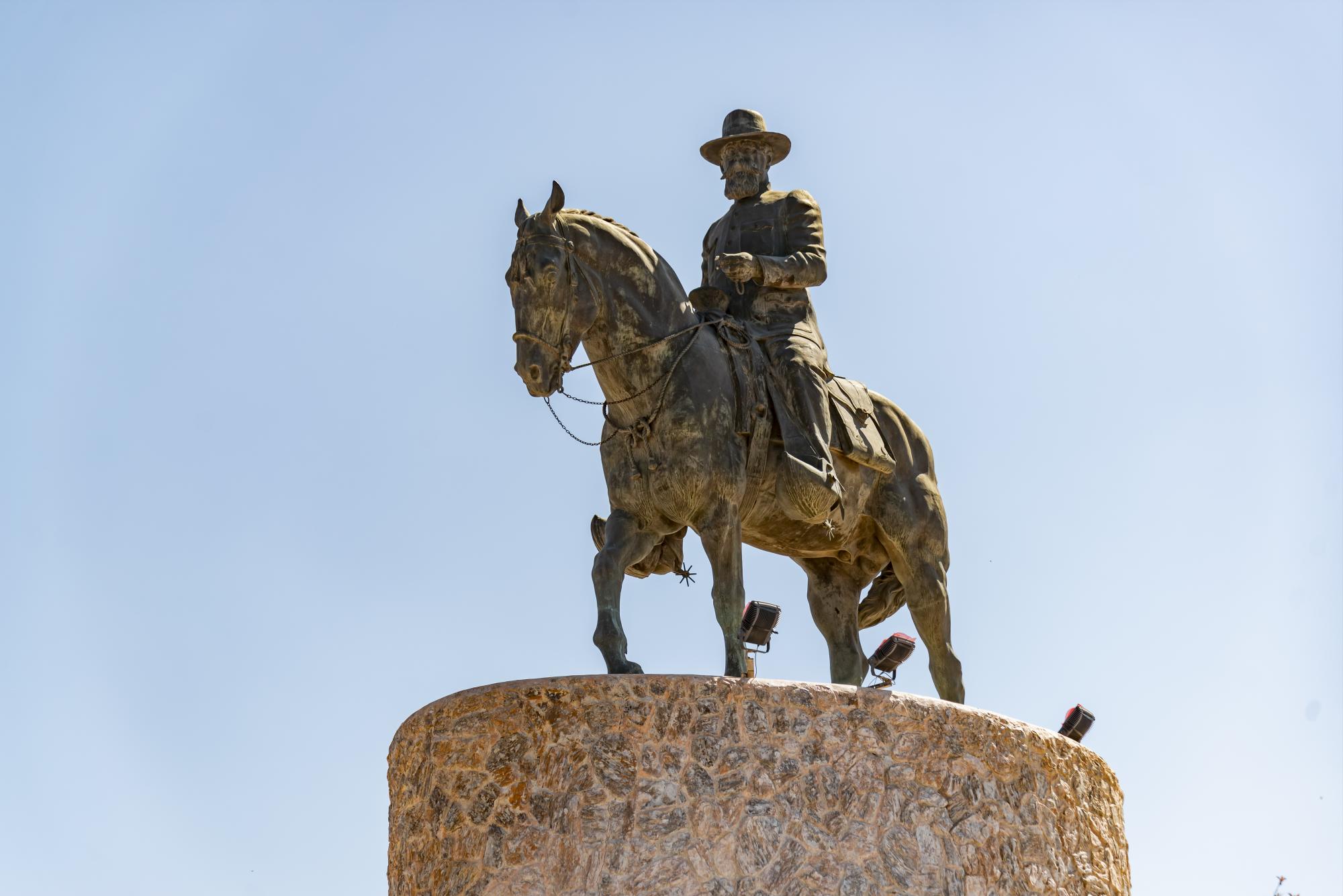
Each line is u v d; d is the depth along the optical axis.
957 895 12.77
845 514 14.44
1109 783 14.48
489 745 12.85
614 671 12.88
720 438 13.29
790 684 12.88
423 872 12.99
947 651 15.10
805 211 14.59
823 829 12.56
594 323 13.34
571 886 12.27
